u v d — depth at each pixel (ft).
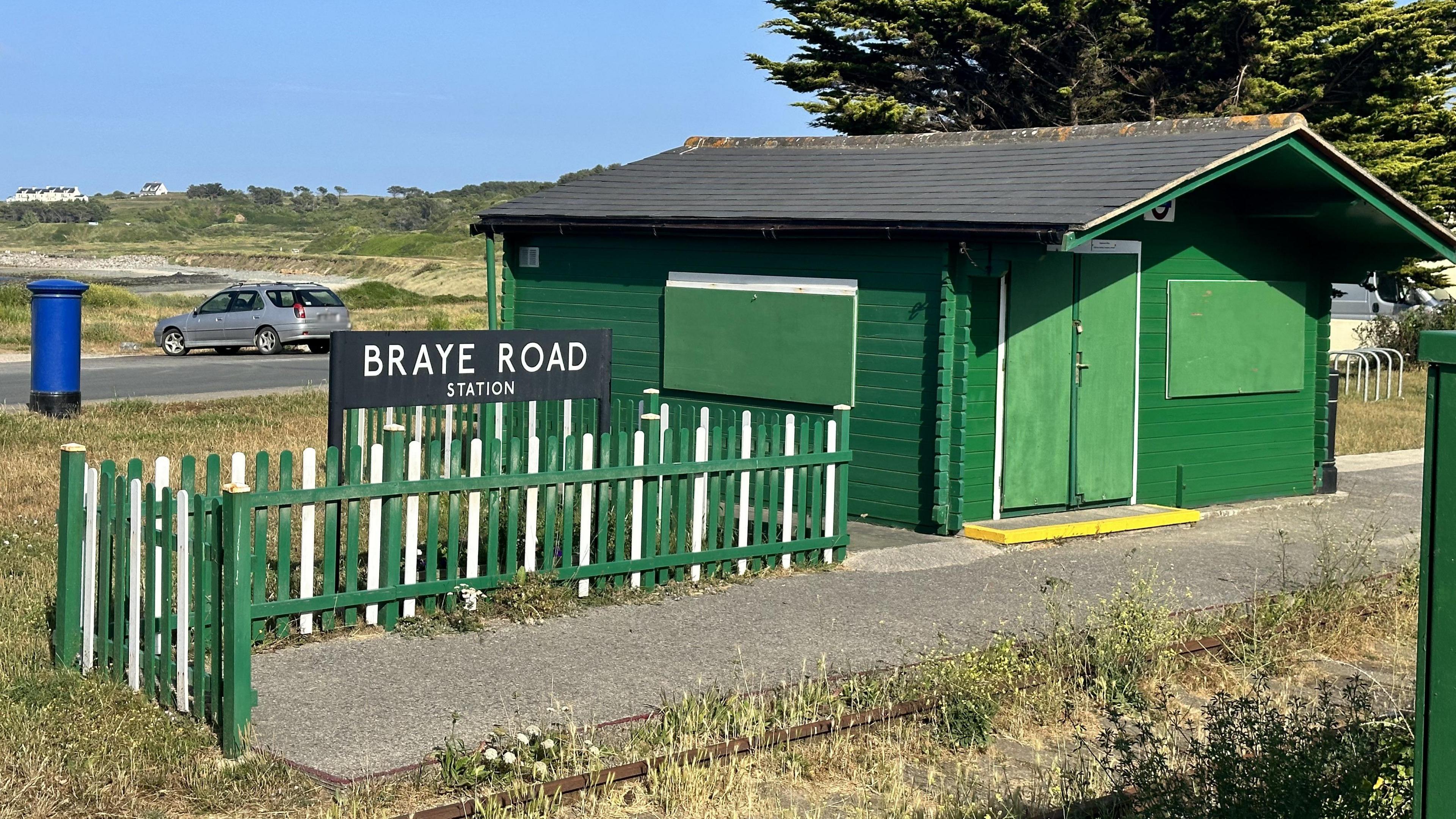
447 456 33.86
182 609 21.25
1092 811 17.80
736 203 42.39
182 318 102.01
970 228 35.32
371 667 24.11
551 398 31.53
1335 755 17.37
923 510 37.96
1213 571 33.81
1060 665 24.17
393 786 18.75
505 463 38.42
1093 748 21.13
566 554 28.91
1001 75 101.30
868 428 39.09
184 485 23.08
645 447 29.91
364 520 32.48
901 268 38.14
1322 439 46.24
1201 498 43.16
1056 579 28.25
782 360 40.81
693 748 19.72
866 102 97.55
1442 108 98.58
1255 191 42.47
